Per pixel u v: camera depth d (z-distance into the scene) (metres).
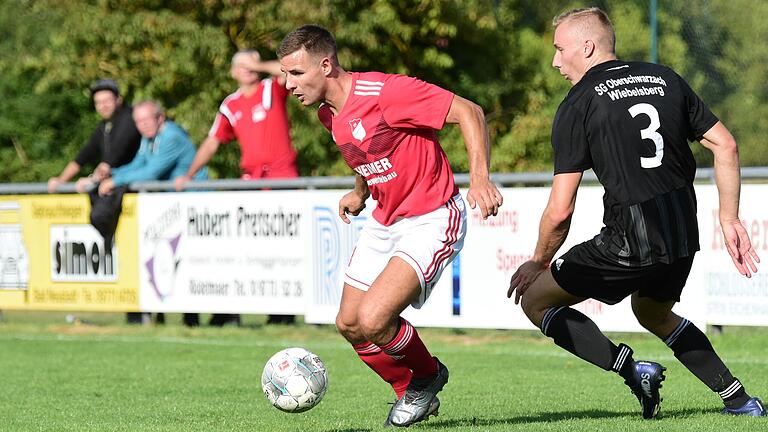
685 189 18.31
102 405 24.53
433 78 75.56
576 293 19.06
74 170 42.53
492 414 21.88
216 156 69.50
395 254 18.59
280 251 36.78
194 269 38.41
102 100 41.72
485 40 76.88
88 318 46.50
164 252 38.91
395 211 19.02
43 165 80.44
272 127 38.91
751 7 67.56
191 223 38.38
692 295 31.06
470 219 34.06
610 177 18.08
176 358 33.28
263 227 37.06
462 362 31.06
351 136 18.42
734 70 67.31
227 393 26.16
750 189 30.19
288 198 36.56
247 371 30.12
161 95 73.50
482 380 27.42
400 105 17.97
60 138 82.56
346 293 19.58
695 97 18.55
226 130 39.84
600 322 32.28
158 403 24.64
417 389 19.39
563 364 30.20
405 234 18.86
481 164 17.58
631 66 18.45
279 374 18.91
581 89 18.28
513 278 19.52
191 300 38.47
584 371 28.77
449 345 35.19
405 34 70.19
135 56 72.12
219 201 37.84
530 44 77.75
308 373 18.89
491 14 73.19
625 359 19.25
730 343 32.66
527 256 33.19
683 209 18.22
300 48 18.14
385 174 18.70
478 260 33.97
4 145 82.88
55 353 35.31
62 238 40.69
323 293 36.03
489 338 36.59
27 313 50.16
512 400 23.95
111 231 39.69
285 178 38.97
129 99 73.69
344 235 35.44
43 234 41.00
